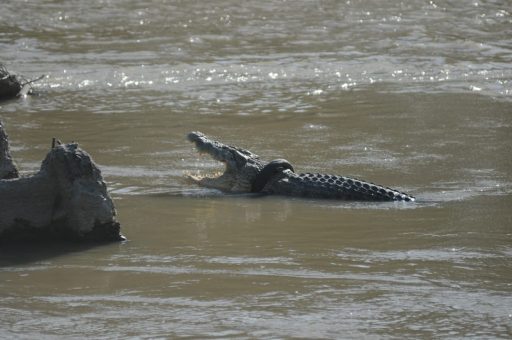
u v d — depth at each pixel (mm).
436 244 28984
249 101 53375
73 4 82000
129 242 29453
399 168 39531
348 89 56250
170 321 22266
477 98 53500
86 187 29172
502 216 32188
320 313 22812
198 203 34812
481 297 24031
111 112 50906
